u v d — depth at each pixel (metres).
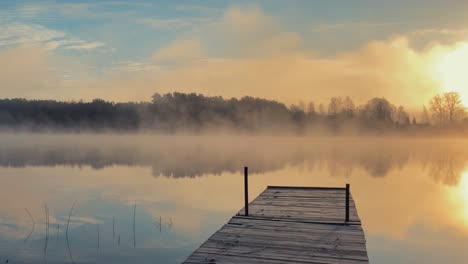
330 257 8.52
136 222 17.67
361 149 81.50
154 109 131.25
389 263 13.55
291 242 9.52
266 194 16.08
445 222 19.42
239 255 8.67
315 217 11.92
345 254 8.69
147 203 22.17
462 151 77.88
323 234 10.16
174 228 16.72
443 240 16.34
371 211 21.84
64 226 16.91
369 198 25.88
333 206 13.59
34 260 12.66
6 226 16.77
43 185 28.66
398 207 22.88
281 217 11.93
